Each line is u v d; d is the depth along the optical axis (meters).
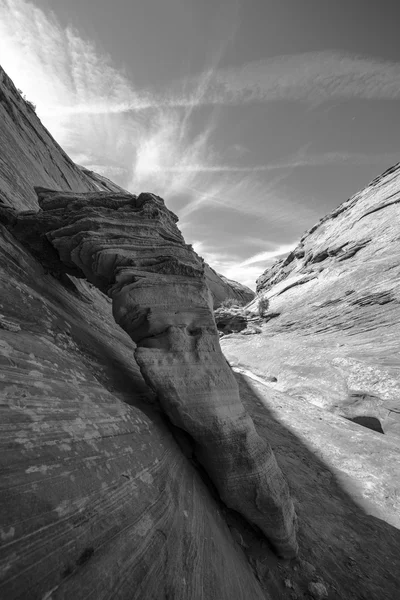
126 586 2.87
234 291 108.44
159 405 7.63
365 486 11.16
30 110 23.97
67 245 7.92
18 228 8.31
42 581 2.25
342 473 11.91
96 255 7.57
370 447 14.48
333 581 6.53
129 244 7.88
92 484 3.41
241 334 44.47
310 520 8.53
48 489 2.84
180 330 7.30
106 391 5.62
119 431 4.80
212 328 7.87
